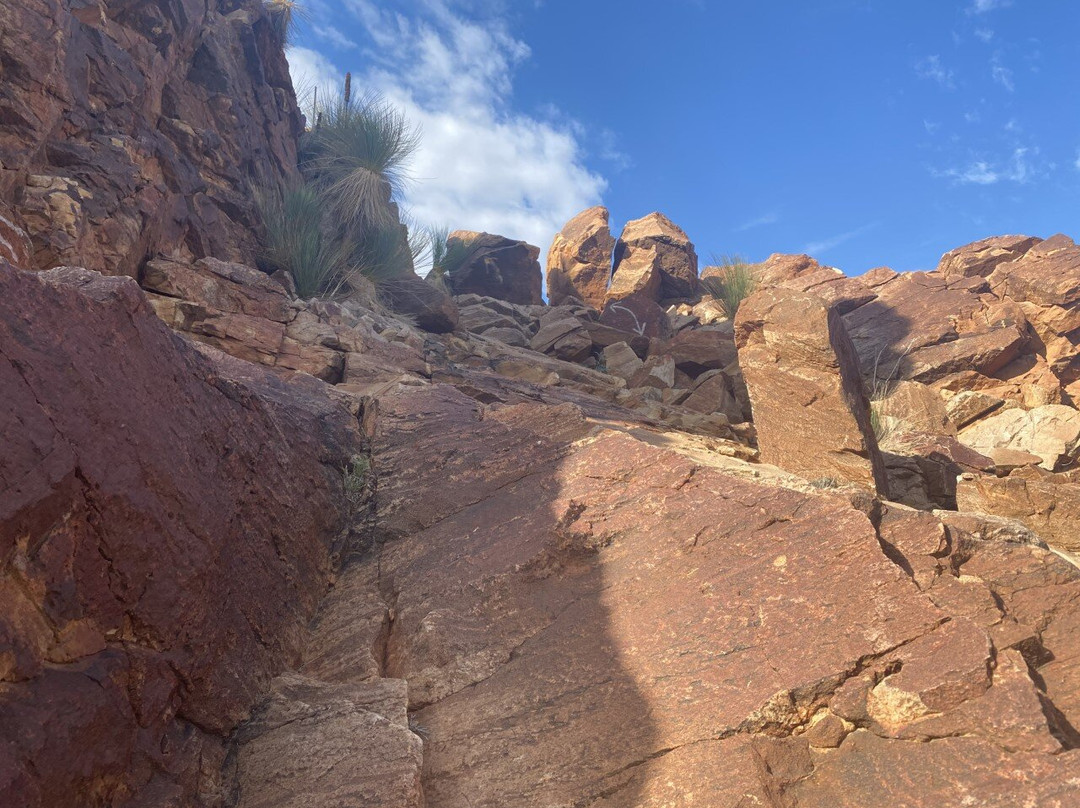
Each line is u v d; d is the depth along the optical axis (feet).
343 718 9.75
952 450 33.04
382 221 39.52
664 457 13.51
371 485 14.75
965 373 47.37
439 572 12.83
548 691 10.50
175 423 9.45
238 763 9.27
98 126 22.11
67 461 7.30
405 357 25.98
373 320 29.76
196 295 22.85
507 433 15.58
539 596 12.03
